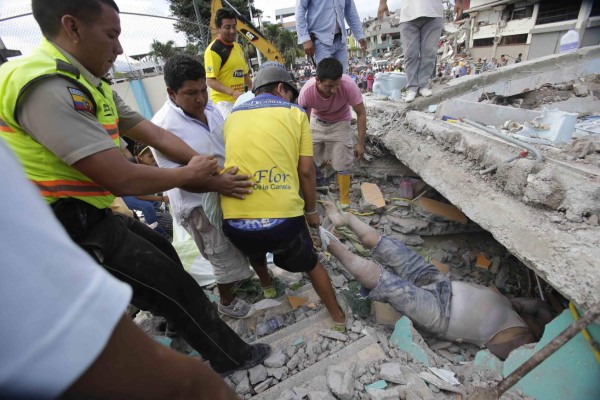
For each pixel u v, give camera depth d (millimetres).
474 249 3926
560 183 2168
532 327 2697
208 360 2045
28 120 1181
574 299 1672
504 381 1524
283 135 1950
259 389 1965
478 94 5234
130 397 538
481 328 2410
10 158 439
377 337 2264
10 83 1168
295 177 2025
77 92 1260
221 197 2025
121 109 1755
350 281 3098
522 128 3281
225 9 3861
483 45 22938
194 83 1974
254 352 2127
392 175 4809
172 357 585
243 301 2643
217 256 2320
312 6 4121
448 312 2420
